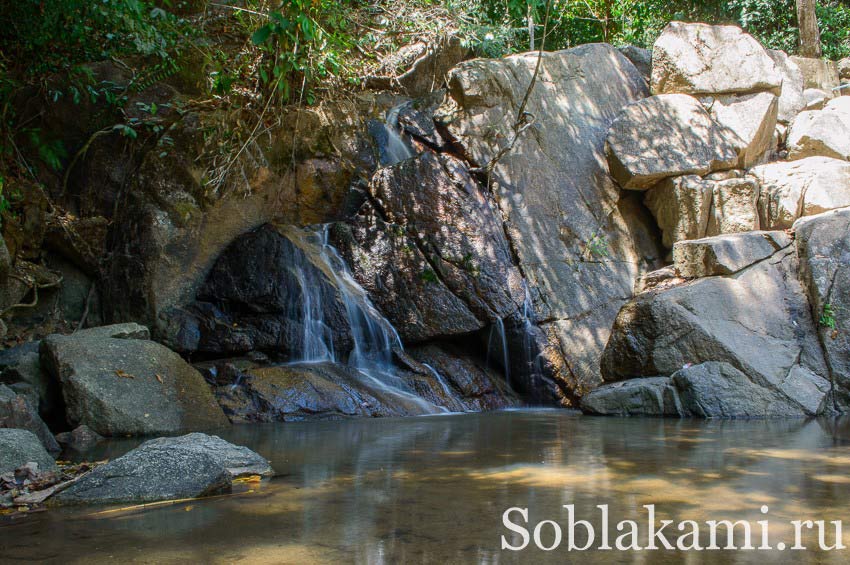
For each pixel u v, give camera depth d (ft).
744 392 23.49
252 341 29.22
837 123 34.96
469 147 36.17
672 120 35.17
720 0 54.54
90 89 28.94
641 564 7.47
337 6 33.68
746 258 26.96
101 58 29.14
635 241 36.04
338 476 12.66
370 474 12.84
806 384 24.43
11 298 27.37
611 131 35.86
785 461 13.89
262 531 8.87
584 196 36.04
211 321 29.60
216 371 26.45
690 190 33.65
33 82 29.32
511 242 34.35
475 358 32.73
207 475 11.41
